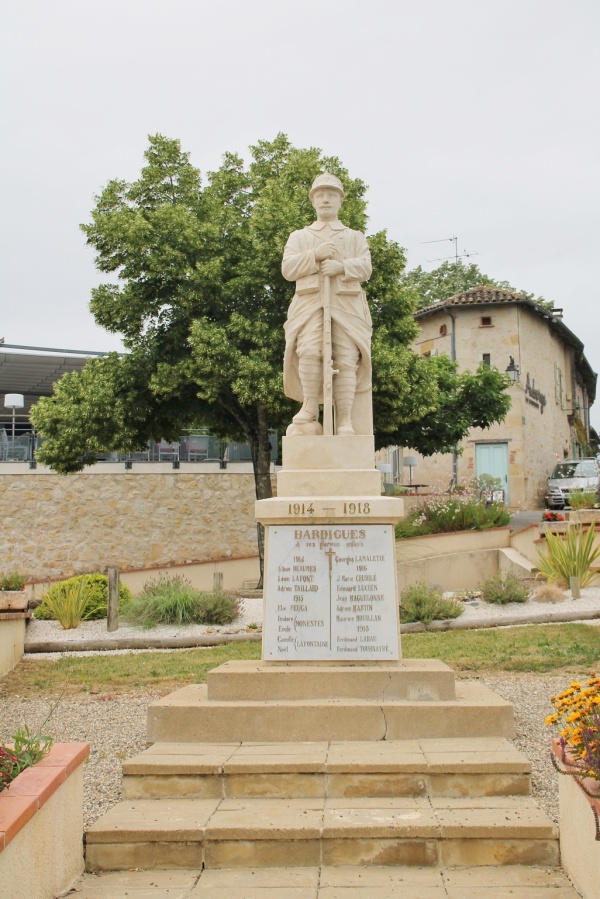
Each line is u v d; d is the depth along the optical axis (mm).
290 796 5648
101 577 14914
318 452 7641
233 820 5203
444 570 17750
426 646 11195
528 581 15984
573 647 10805
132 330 18266
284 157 19312
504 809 5309
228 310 17828
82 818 5168
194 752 6047
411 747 6078
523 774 5605
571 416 40406
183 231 17297
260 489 18406
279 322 17547
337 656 6996
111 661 11375
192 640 12539
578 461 32438
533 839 4992
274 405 16656
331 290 8000
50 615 14406
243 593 17094
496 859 4973
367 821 5121
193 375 16969
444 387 21984
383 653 6992
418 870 4938
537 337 34312
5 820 3982
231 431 20531
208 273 17031
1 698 9266
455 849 5000
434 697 6648
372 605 7082
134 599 14312
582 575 15398
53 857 4613
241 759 5820
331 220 8250
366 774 5637
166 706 6434
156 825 5152
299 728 6371
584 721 4523
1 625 10672
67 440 17859
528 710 7867
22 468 21562
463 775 5605
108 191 18250
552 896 4535
